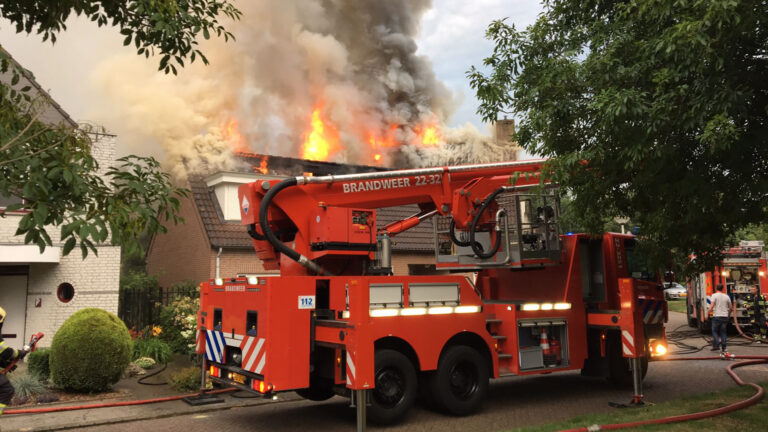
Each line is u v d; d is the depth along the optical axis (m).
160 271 18.45
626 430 5.88
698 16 4.82
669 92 5.21
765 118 5.34
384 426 6.83
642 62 5.56
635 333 7.90
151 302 14.09
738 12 4.58
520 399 8.44
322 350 7.00
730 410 6.61
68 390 8.83
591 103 5.78
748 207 6.30
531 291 9.34
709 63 4.99
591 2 6.79
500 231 8.27
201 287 8.27
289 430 6.73
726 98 4.87
